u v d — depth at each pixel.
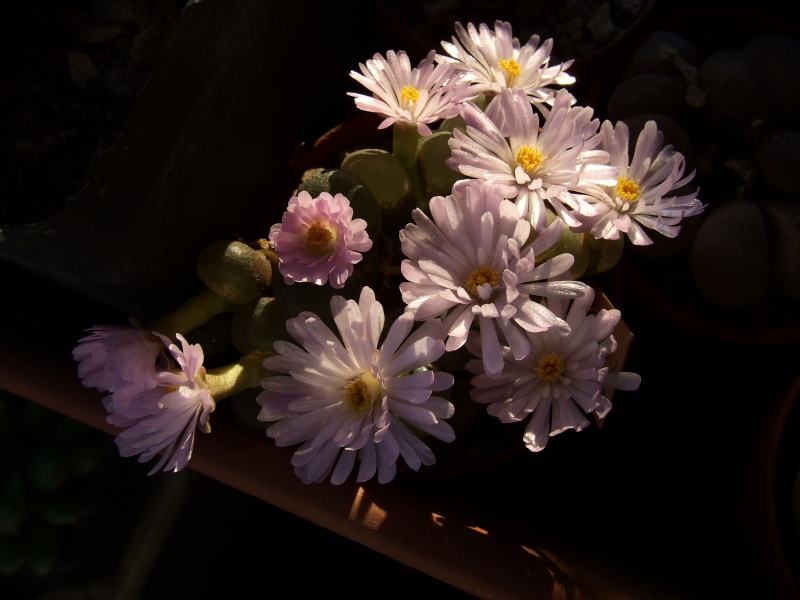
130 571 0.19
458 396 0.15
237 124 0.15
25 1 0.16
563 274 0.13
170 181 0.14
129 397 0.12
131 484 0.19
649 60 0.17
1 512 0.17
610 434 0.19
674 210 0.13
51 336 0.17
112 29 0.16
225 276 0.14
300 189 0.14
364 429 0.12
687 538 0.18
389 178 0.14
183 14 0.12
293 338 0.13
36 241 0.13
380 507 0.13
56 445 0.18
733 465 0.18
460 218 0.12
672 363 0.19
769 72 0.17
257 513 0.20
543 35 0.19
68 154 0.16
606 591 0.15
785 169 0.16
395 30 0.18
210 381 0.13
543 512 0.18
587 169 0.13
